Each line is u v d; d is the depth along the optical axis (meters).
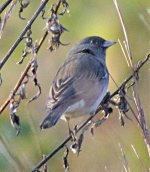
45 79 15.90
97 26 16.06
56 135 14.37
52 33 10.37
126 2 15.68
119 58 15.22
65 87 11.05
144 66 14.84
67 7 10.36
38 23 16.25
